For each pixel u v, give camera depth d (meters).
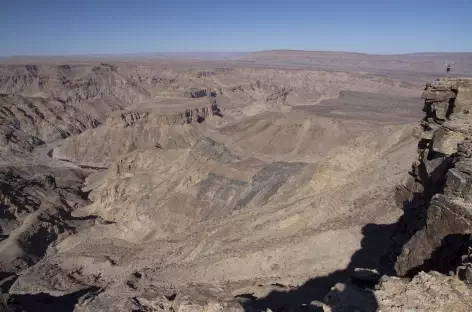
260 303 28.83
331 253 34.28
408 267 18.52
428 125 28.16
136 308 24.06
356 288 16.28
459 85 26.06
